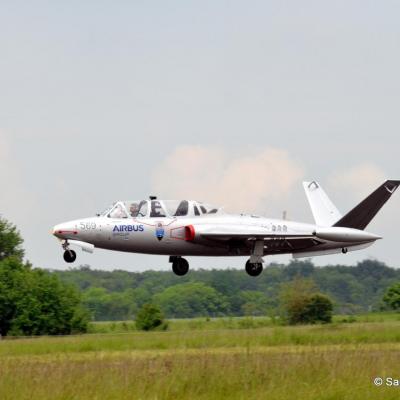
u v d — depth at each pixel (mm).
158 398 68562
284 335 110875
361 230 152625
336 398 70375
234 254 145500
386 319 157625
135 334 117000
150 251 139000
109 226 135125
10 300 167625
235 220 142875
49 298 170375
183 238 138500
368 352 90125
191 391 70250
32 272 176125
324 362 78562
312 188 163500
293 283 175750
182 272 144875
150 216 137750
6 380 71312
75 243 134375
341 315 172000
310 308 168625
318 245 150875
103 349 105688
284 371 75188
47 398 66938
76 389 69000
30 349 105312
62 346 107438
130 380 71562
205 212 141750
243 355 87188
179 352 96812
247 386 71250
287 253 152125
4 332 168125
